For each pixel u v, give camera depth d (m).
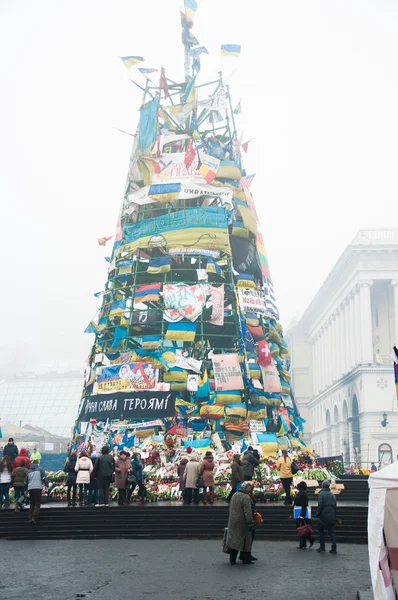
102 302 52.38
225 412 45.38
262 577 17.30
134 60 53.19
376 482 11.69
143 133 52.88
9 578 17.45
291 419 51.91
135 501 33.12
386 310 99.12
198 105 53.62
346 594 15.03
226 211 50.75
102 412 46.72
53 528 26.91
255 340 49.03
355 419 94.25
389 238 97.31
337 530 25.97
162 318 49.91
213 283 51.12
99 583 16.67
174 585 16.28
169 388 46.06
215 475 37.12
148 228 50.38
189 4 54.56
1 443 89.81
